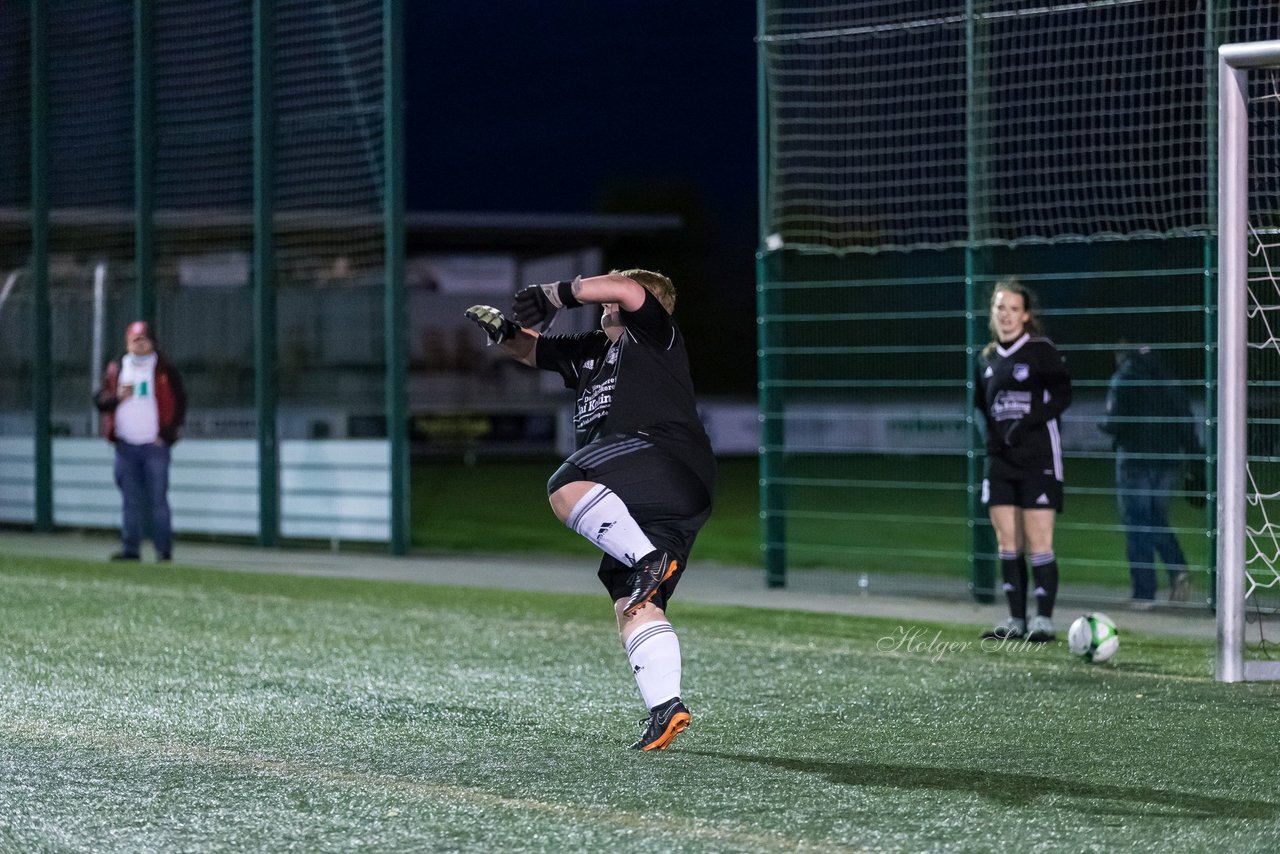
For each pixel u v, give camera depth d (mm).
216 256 59125
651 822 16297
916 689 24203
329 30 47219
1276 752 19625
